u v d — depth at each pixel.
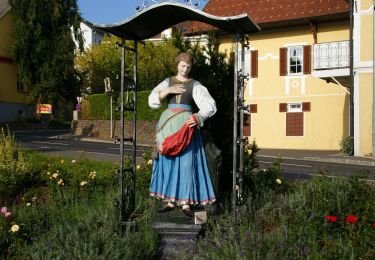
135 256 4.97
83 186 8.09
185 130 5.52
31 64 42.69
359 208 5.70
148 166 8.27
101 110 33.88
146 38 6.60
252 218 5.86
